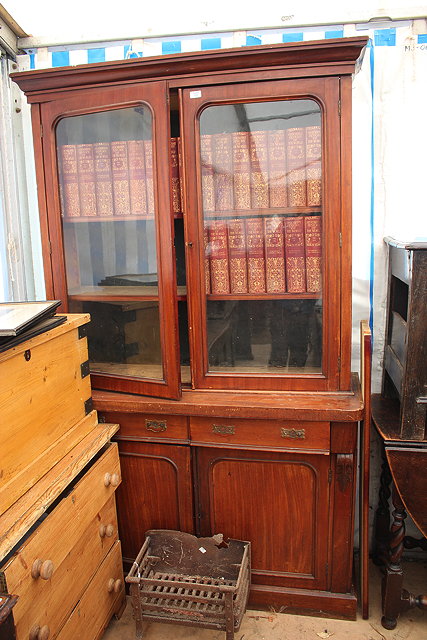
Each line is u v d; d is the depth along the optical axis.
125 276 1.83
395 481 1.65
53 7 1.95
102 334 1.91
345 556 1.80
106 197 1.81
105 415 1.86
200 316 1.79
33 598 1.27
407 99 1.94
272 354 1.80
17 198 2.15
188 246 1.74
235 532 1.87
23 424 1.36
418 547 2.20
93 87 1.72
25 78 1.75
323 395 1.76
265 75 1.60
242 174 1.71
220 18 1.96
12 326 1.26
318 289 1.73
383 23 1.91
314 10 1.92
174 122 1.94
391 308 2.00
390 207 2.02
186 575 1.86
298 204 1.70
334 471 1.75
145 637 1.80
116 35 2.03
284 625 1.83
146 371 1.85
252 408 1.70
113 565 1.80
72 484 1.57
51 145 1.80
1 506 1.26
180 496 1.86
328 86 1.57
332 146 1.60
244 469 1.81
